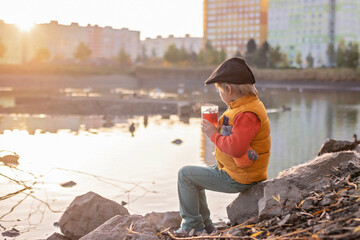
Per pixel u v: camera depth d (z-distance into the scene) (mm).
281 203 3004
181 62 103938
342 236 2270
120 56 117625
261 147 3117
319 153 4723
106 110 17797
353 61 68812
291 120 15133
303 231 2506
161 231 3316
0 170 6578
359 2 103312
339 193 3021
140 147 8930
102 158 7703
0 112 17078
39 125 13172
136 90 38312
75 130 11969
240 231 2895
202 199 3451
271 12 114188
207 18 142000
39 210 4711
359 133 11586
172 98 24406
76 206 4020
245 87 3051
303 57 107938
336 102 25500
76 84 55656
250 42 83812
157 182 5980
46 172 6508
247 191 3314
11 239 3867
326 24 104000
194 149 8773
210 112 3084
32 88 40781
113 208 4039
